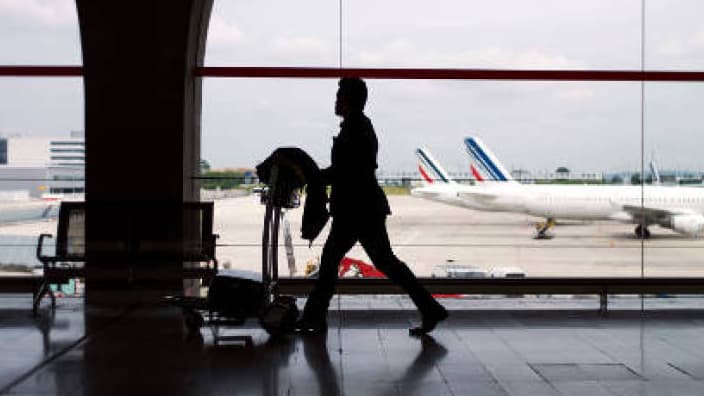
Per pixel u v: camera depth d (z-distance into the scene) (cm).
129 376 378
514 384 360
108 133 626
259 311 482
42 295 578
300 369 395
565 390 348
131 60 618
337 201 476
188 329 511
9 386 357
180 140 624
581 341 470
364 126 477
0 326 524
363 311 590
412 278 485
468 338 481
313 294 488
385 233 482
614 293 609
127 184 628
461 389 351
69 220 624
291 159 479
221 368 396
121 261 602
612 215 2539
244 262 1293
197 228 652
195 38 639
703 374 380
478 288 615
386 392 346
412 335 489
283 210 632
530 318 557
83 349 445
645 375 378
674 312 584
